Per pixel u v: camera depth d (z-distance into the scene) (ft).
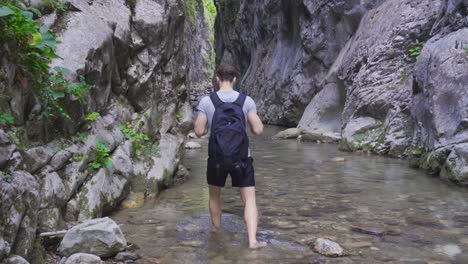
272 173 22.82
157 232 13.26
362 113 31.76
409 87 29.22
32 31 12.53
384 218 14.51
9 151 10.35
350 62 37.60
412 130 27.53
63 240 11.09
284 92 56.08
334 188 19.17
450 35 23.80
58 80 13.98
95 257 10.41
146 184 17.89
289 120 54.03
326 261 10.85
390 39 32.35
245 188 12.50
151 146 20.52
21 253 9.68
